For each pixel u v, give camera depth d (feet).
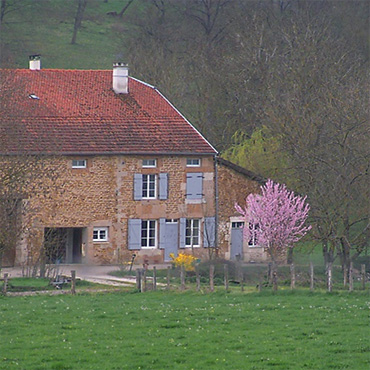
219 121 297.94
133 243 226.58
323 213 195.52
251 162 240.94
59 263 223.10
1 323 126.52
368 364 103.76
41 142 213.25
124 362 104.12
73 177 220.43
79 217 221.05
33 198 215.51
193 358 106.11
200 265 200.34
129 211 226.38
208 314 133.39
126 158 225.76
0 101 201.77
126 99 239.30
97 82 241.96
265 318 130.52
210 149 232.32
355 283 175.52
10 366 102.37
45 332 120.67
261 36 296.92
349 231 198.39
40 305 143.64
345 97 216.95
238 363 103.81
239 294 156.25
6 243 177.58
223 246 233.14
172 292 161.17
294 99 229.66
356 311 136.05
